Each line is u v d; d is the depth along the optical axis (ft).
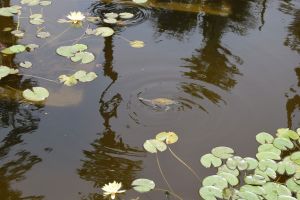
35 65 13.10
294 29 15.19
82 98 11.90
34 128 10.92
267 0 17.19
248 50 14.01
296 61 13.53
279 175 9.72
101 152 10.32
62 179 9.61
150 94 12.09
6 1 16.51
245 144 10.60
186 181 9.59
